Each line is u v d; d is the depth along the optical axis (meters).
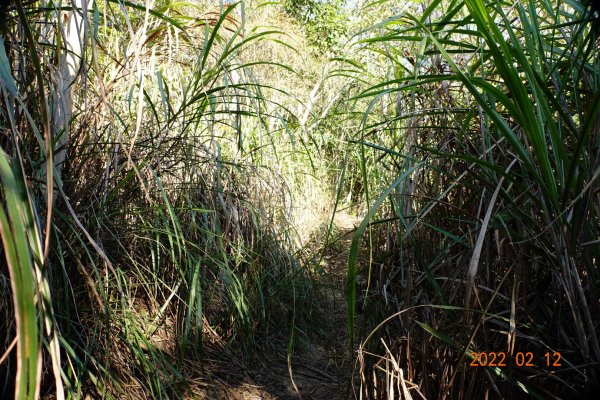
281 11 8.09
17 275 0.53
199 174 2.22
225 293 2.20
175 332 1.97
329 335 2.41
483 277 1.33
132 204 1.90
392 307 1.65
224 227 2.41
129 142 1.89
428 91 1.67
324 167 4.90
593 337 1.06
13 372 1.26
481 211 1.40
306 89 5.22
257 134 3.27
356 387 1.86
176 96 2.62
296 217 3.78
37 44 1.30
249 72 2.16
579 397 1.15
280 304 2.38
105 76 1.98
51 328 0.87
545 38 1.36
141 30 1.65
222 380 1.86
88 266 1.55
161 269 2.11
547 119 1.02
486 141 1.45
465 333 1.22
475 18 0.97
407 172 1.14
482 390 1.25
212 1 3.30
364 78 4.99
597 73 1.18
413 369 1.40
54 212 1.40
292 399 1.84
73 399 1.20
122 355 1.61
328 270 3.25
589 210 1.15
